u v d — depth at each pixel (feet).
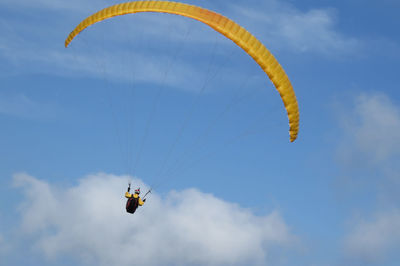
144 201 113.60
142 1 111.34
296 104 112.06
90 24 118.52
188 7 108.27
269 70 108.27
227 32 106.52
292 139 115.14
